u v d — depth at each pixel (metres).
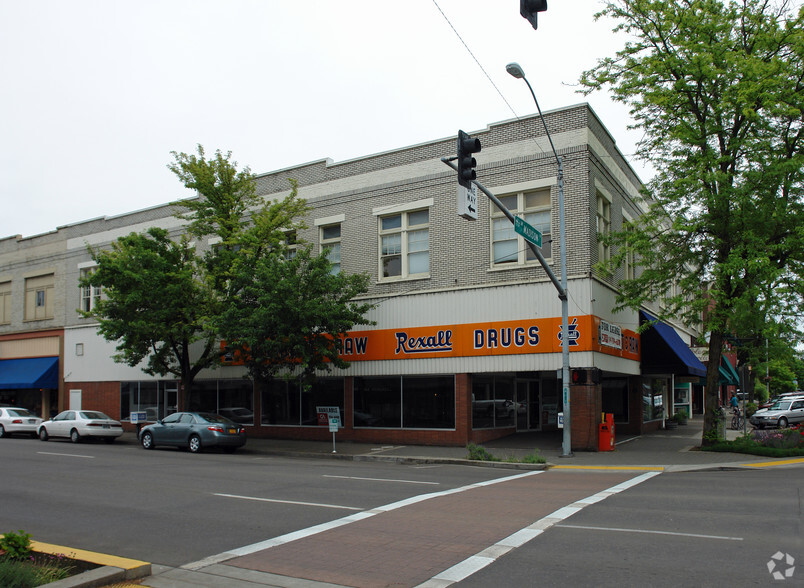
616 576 6.69
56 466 17.72
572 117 22.05
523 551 7.77
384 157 25.64
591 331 20.72
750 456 18.98
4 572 6.30
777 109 18.14
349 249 26.06
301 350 21.95
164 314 23.97
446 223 23.86
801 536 8.28
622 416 27.39
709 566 6.98
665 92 19.83
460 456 19.94
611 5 20.98
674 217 20.80
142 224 34.12
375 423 24.67
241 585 6.81
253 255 24.22
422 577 6.86
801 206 19.41
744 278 19.45
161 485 13.91
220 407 29.67
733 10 19.62
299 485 13.77
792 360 21.20
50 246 38.06
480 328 22.61
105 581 6.68
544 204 22.31
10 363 38.94
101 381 34.53
